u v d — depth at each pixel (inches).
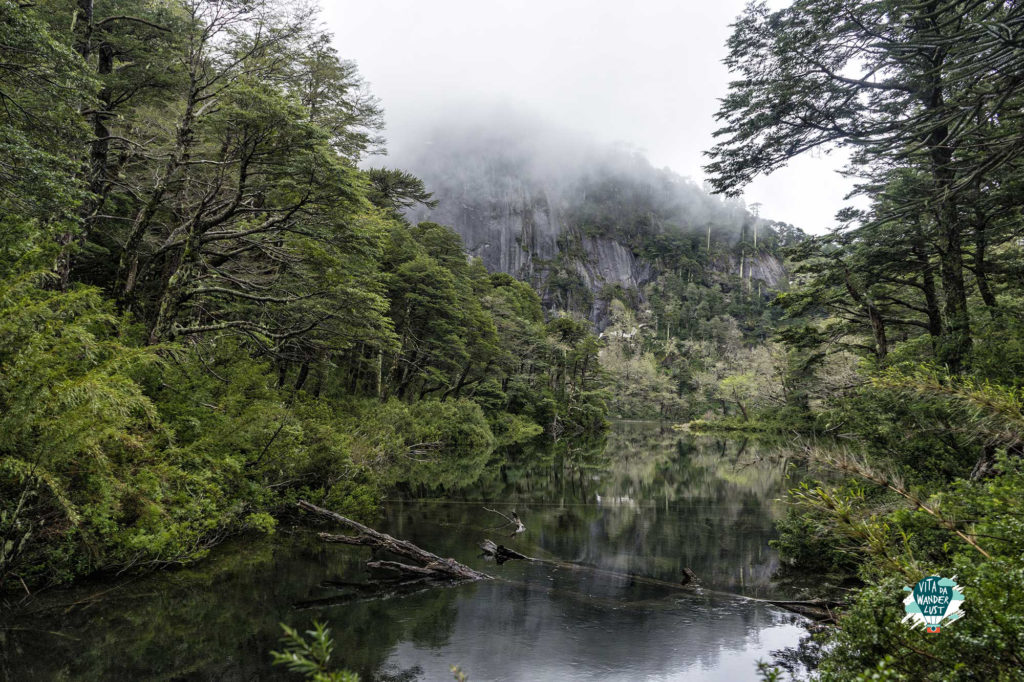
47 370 255.6
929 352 604.7
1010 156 315.6
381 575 353.1
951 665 93.0
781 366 1900.8
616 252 7244.1
